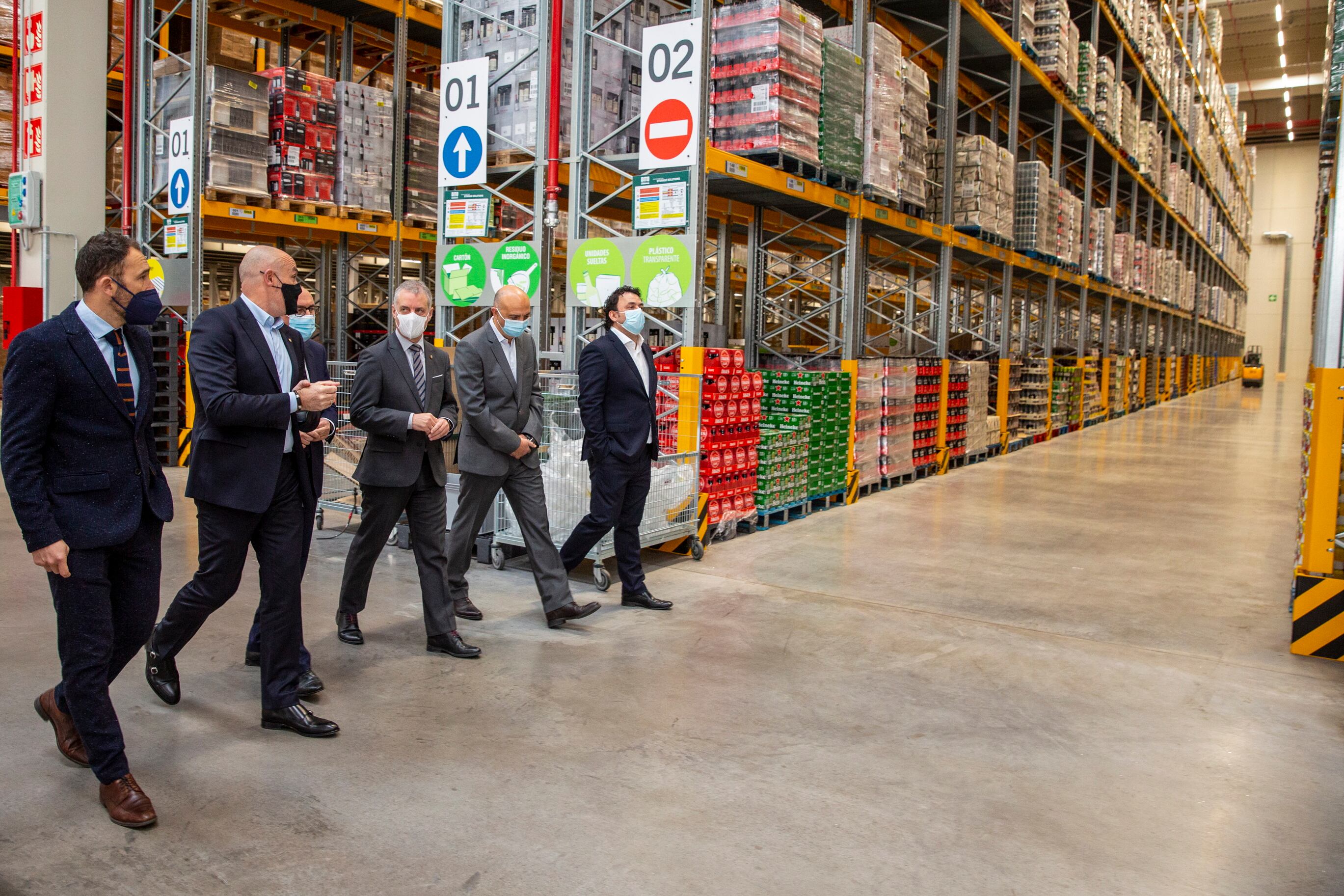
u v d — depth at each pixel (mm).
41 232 9430
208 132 9055
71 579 2707
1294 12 35844
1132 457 13625
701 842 2785
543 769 3248
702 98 6309
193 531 6656
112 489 2777
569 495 5895
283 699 3465
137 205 9648
